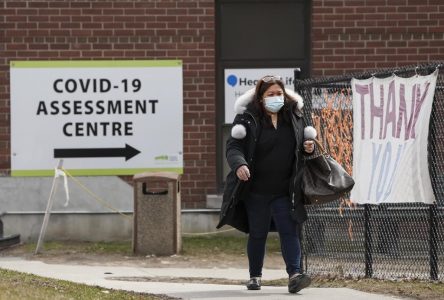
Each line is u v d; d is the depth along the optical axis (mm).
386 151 20656
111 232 31406
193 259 27953
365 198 21156
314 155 18672
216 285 21344
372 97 21062
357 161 21438
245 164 18234
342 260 23516
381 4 32000
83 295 17922
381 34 32000
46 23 31906
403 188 20266
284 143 18672
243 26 32531
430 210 20812
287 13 32531
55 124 32031
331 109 23188
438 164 21828
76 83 32000
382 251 23125
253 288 19578
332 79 22281
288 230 18750
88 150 32000
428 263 22641
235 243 30531
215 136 32125
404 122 20266
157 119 32062
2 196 31938
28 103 31984
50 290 18203
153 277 23969
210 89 31984
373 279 21453
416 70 20156
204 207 32000
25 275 21344
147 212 28594
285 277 24328
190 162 32094
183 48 32000
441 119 21828
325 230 23594
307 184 18656
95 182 32031
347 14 32000
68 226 31297
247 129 18672
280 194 18797
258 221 18906
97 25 31922
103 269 25719
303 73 32312
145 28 31938
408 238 23000
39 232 31266
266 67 32500
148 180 28531
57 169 29438
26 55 31938
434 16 31984
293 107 18906
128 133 32094
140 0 31922
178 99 32031
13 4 31844
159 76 32000
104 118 32031
